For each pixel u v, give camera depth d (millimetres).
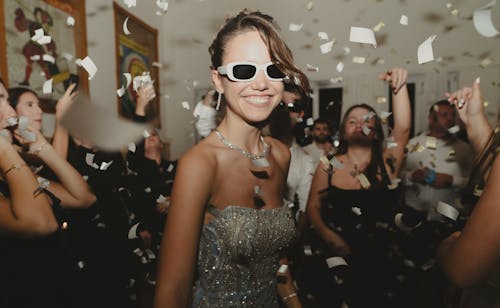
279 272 1264
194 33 5789
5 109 1367
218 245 1095
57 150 1776
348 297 1988
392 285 2027
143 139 2332
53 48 3117
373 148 2027
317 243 2271
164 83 5824
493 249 666
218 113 1903
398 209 2035
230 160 1111
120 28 4516
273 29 1040
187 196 979
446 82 4836
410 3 4906
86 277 1573
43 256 1255
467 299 975
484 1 4625
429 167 2775
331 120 3416
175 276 945
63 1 3291
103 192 1925
